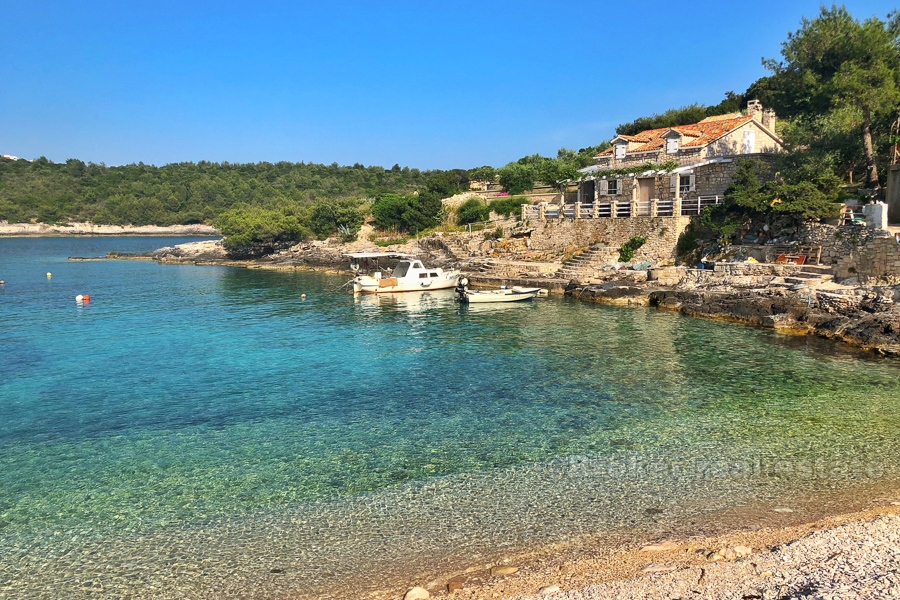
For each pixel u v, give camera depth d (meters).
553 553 10.95
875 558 9.88
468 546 11.31
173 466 15.24
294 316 38.22
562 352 27.03
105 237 164.12
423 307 41.66
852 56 37.91
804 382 21.62
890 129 39.84
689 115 78.44
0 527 12.32
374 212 84.81
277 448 16.34
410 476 14.42
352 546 11.41
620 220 47.84
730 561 10.14
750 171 40.78
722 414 18.47
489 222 68.12
